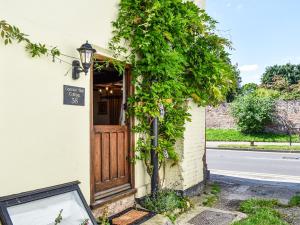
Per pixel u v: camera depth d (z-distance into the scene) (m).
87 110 4.83
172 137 6.40
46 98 4.18
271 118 24.20
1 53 3.66
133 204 5.77
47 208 3.91
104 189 5.27
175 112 6.39
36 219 3.71
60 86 4.38
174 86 6.12
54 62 4.29
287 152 18.59
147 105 5.86
